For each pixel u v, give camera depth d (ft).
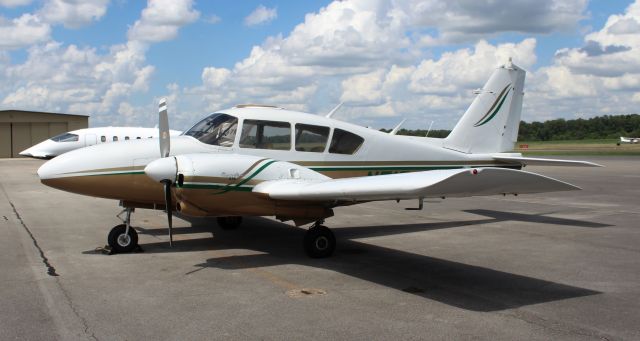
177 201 20.90
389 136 28.12
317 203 21.77
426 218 34.19
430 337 12.78
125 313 14.30
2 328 13.02
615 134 342.23
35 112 132.87
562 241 25.93
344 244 25.08
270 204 21.26
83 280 17.75
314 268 20.02
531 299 16.07
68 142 77.30
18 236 26.27
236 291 16.65
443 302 15.70
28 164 99.45
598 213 36.50
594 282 18.12
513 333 13.10
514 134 34.50
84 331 12.87
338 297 16.12
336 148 26.27
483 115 33.27
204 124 25.08
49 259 21.04
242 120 24.45
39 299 15.49
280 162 21.84
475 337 12.80
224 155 21.08
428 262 21.17
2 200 42.63
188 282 17.67
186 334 12.78
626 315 14.55
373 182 17.70
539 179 14.90
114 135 80.07
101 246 23.76
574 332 13.19
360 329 13.29
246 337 12.63
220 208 20.79
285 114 25.48
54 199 43.52
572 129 347.56
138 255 22.04
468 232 28.66
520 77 34.55
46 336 12.50
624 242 25.62
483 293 16.71
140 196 22.68
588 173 81.25
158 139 24.08
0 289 16.53
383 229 29.63
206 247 23.90
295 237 26.61
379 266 20.43
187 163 20.03
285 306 15.15
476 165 31.76
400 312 14.70
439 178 15.37
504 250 23.68
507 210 38.37
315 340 12.51
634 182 63.57
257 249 23.54
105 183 22.00
